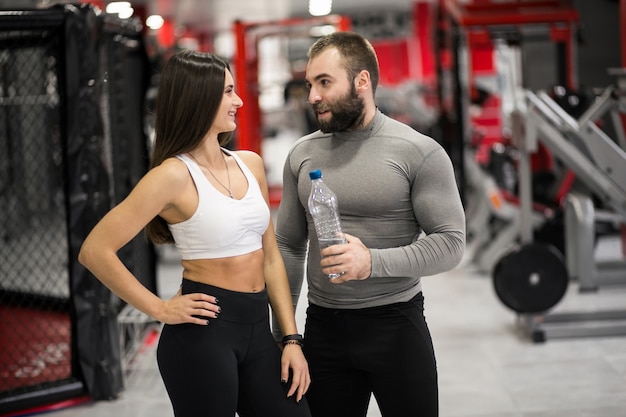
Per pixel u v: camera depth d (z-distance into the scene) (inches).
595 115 203.5
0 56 281.9
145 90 217.8
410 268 90.1
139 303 85.7
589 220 246.4
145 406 167.2
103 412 164.2
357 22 668.1
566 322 212.8
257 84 391.5
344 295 95.3
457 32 315.6
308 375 92.8
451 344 206.8
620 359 187.8
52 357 204.5
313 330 98.1
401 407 95.7
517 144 213.3
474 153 319.6
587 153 206.1
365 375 98.8
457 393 170.4
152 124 235.9
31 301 257.9
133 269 186.2
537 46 367.6
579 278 250.2
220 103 86.3
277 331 100.1
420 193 93.0
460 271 293.3
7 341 221.9
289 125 617.3
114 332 172.1
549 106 216.5
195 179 86.0
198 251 87.2
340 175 94.4
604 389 168.7
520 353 196.4
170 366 87.6
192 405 87.0
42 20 163.2
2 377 188.9
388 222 94.0
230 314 87.4
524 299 205.0
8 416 160.6
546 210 287.1
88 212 167.2
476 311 238.8
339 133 95.8
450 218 92.4
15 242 376.8
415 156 92.6
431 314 237.8
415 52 673.0
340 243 89.0
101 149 168.2
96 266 85.0
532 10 309.4
